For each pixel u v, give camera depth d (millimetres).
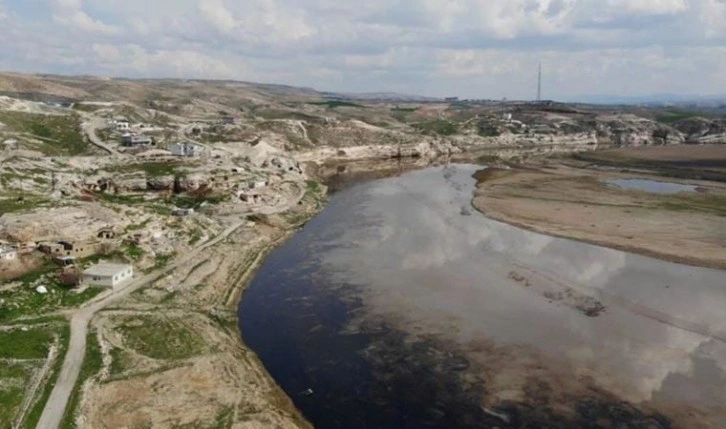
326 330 59531
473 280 72625
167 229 85188
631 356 52156
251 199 110562
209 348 53938
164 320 58719
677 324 58562
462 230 97500
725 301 64250
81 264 67562
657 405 44562
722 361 50938
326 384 49000
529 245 87375
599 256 81188
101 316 57719
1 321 54688
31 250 67188
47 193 92375
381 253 85625
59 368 47000
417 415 44312
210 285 71312
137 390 45406
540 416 43594
